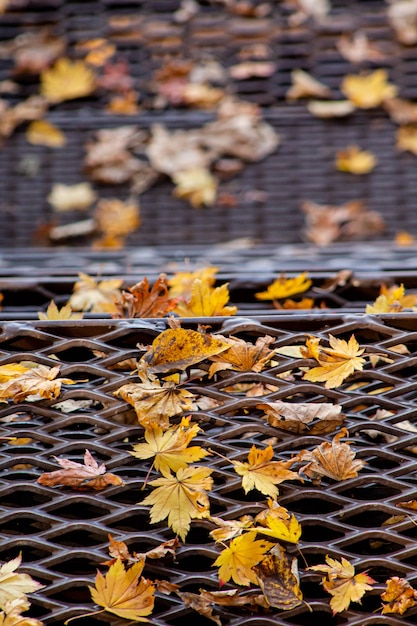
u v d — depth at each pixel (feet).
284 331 5.49
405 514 5.34
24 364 5.60
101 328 5.51
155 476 5.40
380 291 6.33
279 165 10.67
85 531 5.38
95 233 10.50
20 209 10.54
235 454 5.40
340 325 5.51
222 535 5.28
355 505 5.36
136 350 5.47
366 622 5.29
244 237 10.40
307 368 5.58
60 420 5.41
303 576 5.32
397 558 5.33
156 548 5.29
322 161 10.63
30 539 5.31
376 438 5.54
